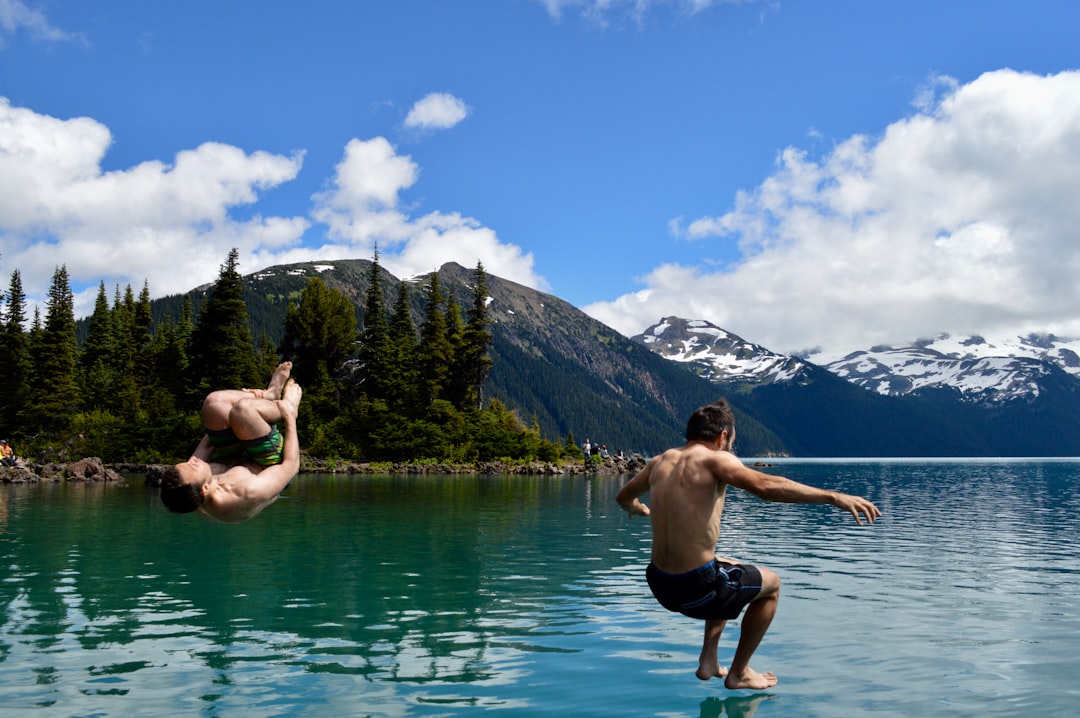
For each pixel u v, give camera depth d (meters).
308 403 76.88
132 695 6.71
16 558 14.55
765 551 16.75
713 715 6.23
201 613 9.99
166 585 11.92
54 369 66.62
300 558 14.83
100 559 14.48
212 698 6.64
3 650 8.16
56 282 80.88
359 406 76.56
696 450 6.45
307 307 85.69
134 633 8.92
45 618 9.66
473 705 6.50
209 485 5.57
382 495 34.88
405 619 9.70
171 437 64.06
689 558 6.20
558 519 23.69
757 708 6.45
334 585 12.02
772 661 7.89
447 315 89.31
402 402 77.19
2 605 10.41
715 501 6.26
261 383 75.19
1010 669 7.60
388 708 6.41
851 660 7.93
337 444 73.25
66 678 7.20
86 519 21.77
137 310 89.56
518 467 73.25
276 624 9.41
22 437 65.75
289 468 6.05
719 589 6.23
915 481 62.19
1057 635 8.99
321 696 6.71
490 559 14.95
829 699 6.69
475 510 27.02
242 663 7.72
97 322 89.38
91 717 6.16
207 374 74.00
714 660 6.90
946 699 6.69
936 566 14.55
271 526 20.75
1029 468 118.12
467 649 8.29
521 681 7.15
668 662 7.83
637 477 6.80
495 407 90.62
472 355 86.81
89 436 63.84
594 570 13.65
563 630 9.16
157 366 82.31
